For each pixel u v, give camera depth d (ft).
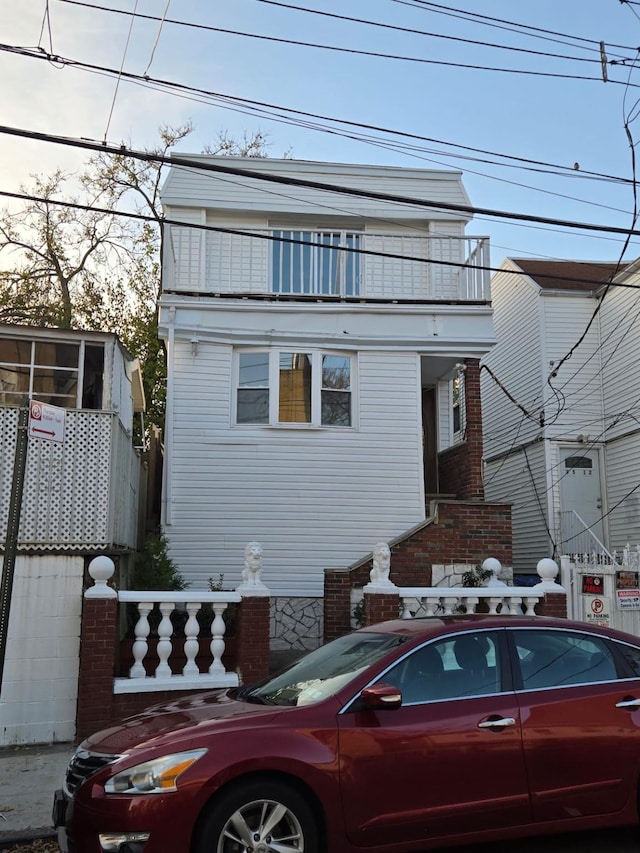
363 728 15.16
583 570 37.14
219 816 14.02
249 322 46.32
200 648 29.94
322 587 44.70
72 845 14.51
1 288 82.99
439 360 48.91
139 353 83.76
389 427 46.80
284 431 45.88
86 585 28.50
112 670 26.61
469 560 40.55
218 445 45.19
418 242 50.31
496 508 41.27
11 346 32.73
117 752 14.89
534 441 62.18
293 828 14.47
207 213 48.88
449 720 15.70
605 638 17.95
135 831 13.78
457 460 49.08
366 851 14.82
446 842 15.34
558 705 16.49
